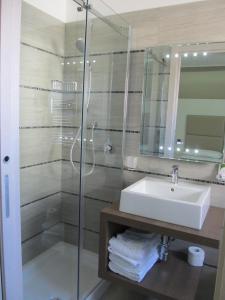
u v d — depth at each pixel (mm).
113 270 1642
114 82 2023
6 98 1169
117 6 1962
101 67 2041
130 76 1973
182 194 1739
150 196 1490
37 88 2006
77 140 2203
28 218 2041
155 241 1745
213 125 1727
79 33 2082
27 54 1877
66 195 2301
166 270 1684
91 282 1937
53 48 2096
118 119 2045
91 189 2158
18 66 1212
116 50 1978
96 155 2146
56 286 1870
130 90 1986
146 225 1449
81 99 2139
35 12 1898
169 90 1842
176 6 1755
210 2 1650
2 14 1110
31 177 2049
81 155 2193
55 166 2281
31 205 2064
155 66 1868
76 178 2229
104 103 2074
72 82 2174
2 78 1142
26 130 1958
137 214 1532
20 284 1391
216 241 1295
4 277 1287
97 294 1881
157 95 1887
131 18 1914
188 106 1795
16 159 1254
